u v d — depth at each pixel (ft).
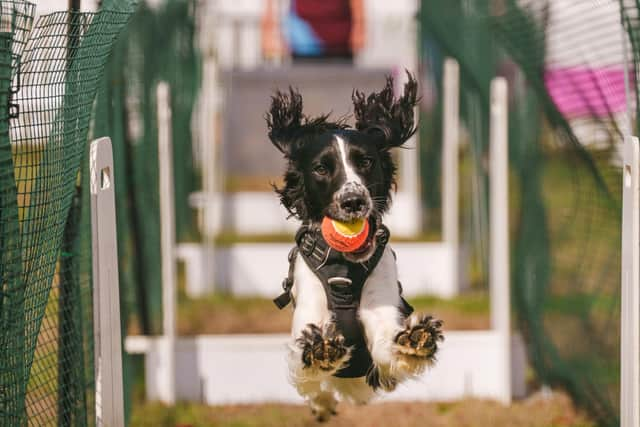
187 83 63.98
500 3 40.81
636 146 22.77
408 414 36.76
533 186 39.70
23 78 21.42
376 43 118.52
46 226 22.22
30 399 25.79
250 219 76.02
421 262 57.00
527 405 37.55
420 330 22.08
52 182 22.30
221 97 89.56
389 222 73.15
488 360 39.11
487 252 53.06
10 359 20.95
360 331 24.38
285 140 25.23
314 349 21.99
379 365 23.52
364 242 23.22
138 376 41.32
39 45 21.65
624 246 23.44
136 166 41.70
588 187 34.17
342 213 22.79
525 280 40.96
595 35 34.86
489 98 49.52
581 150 33.63
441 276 57.00
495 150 38.60
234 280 57.52
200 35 70.85
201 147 74.59
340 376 24.90
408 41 83.76
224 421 35.65
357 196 22.66
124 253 36.17
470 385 39.09
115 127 34.17
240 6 117.08
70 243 26.55
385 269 24.43
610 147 31.14
